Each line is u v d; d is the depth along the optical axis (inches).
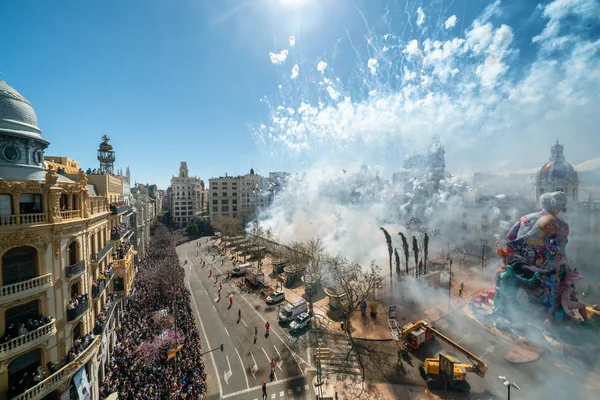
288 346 1419.8
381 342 1428.4
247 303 1971.0
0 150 806.5
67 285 936.9
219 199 5221.5
